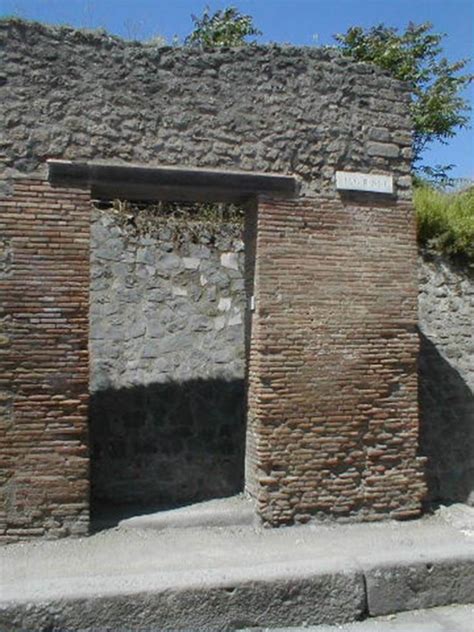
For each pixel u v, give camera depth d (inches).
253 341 313.6
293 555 272.8
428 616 260.2
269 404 307.1
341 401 316.5
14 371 283.0
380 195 328.5
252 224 320.5
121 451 347.6
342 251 320.8
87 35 300.5
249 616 244.2
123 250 370.9
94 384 352.8
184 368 367.2
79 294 290.2
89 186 294.5
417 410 329.7
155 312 369.4
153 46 308.7
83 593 231.0
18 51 292.5
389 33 789.2
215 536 295.4
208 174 305.6
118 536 292.5
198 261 380.8
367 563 261.3
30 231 286.7
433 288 385.4
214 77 313.1
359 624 252.4
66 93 296.4
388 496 322.3
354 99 328.8
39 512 283.9
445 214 399.2
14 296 283.7
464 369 380.5
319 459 312.5
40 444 284.7
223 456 359.6
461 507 347.9
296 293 313.1
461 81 786.2
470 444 374.6
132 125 302.8
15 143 288.5
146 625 234.4
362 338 321.1
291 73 321.4
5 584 237.3
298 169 318.3
